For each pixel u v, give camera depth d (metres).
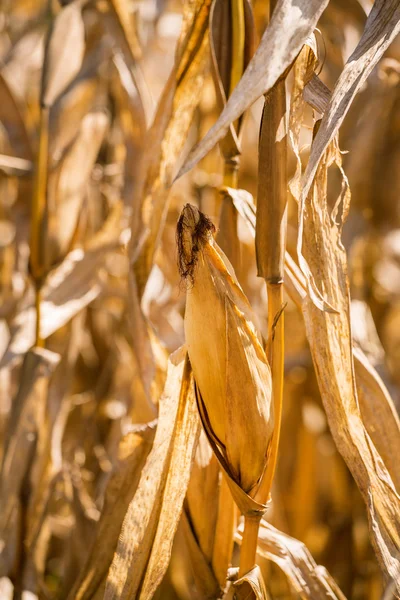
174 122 1.17
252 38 1.09
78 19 1.36
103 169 1.61
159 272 1.51
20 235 1.53
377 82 1.49
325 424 1.74
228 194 1.10
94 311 1.74
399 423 1.15
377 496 1.05
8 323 1.51
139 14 1.57
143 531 1.03
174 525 1.04
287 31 0.95
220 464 1.01
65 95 1.34
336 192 1.47
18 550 1.32
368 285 1.76
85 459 1.67
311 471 1.70
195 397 1.03
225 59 1.09
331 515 1.73
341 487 1.68
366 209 1.67
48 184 1.31
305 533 1.70
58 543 1.81
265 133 1.00
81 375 1.77
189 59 1.14
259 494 1.04
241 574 1.04
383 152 1.66
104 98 1.48
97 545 1.14
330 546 1.67
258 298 1.57
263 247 1.02
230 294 0.98
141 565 1.03
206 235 0.98
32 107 1.79
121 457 1.14
